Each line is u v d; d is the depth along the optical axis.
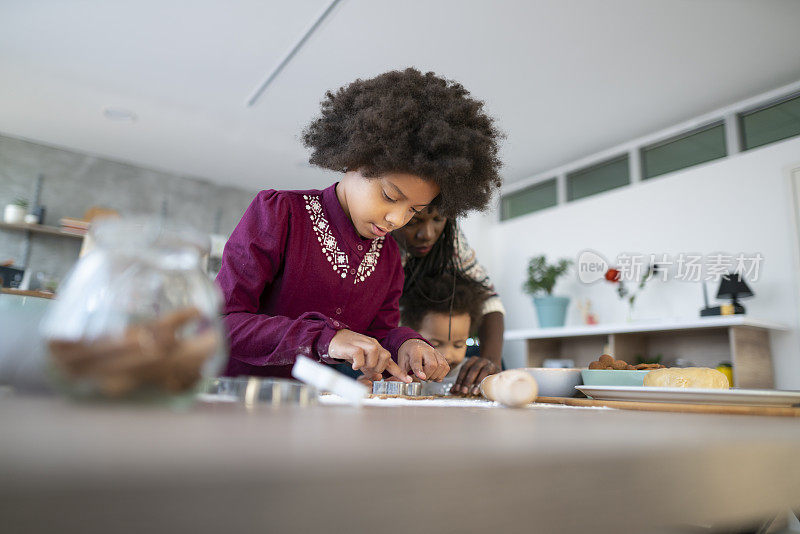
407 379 0.85
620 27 3.01
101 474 0.12
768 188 3.52
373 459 0.16
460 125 1.05
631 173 4.26
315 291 1.14
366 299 1.21
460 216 1.20
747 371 3.09
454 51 3.27
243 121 4.21
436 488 0.15
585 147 4.37
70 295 0.30
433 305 1.75
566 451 0.20
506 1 2.84
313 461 0.15
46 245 4.36
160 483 0.11
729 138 3.76
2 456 0.13
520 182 5.07
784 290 3.36
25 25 3.21
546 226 4.76
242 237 1.07
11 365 0.37
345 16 3.02
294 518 0.12
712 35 3.05
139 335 0.28
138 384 0.29
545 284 4.39
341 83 3.68
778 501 0.27
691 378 0.84
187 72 3.62
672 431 0.32
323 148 1.14
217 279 1.06
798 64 3.27
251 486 0.12
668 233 3.96
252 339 0.89
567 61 3.32
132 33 3.25
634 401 0.83
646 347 3.73
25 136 4.36
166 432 0.20
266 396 0.47
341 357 0.81
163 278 0.31
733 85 3.51
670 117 3.90
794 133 3.51
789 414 0.66
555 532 0.17
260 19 3.08
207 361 0.31
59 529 0.10
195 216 4.99
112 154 4.62
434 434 0.26
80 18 3.13
